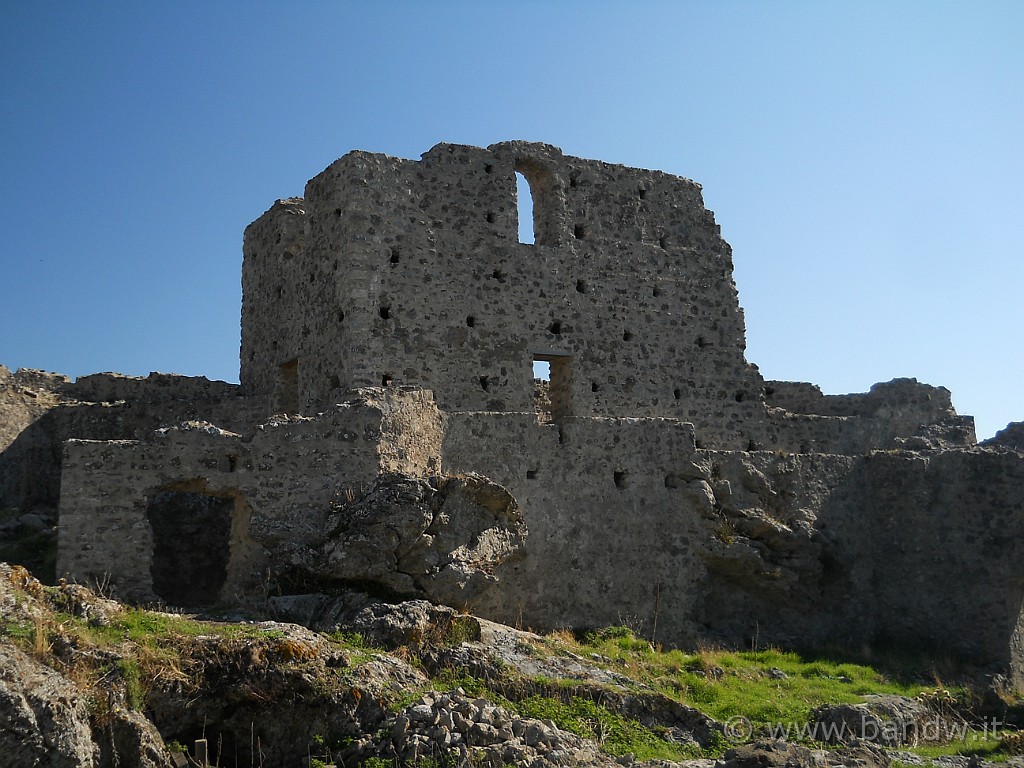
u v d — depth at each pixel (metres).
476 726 16.58
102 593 20.50
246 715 17.42
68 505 21.58
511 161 31.98
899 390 38.28
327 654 18.25
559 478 26.95
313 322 31.25
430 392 26.03
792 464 30.66
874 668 27.11
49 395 34.53
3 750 14.84
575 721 18.67
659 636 27.28
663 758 17.88
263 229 35.69
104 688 16.52
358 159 29.92
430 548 22.52
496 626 22.59
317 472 23.25
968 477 30.52
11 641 16.53
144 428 34.25
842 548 30.69
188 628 18.58
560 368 32.28
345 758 16.53
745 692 22.55
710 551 28.31
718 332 34.19
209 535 26.78
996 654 29.19
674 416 32.84
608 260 32.81
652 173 34.28
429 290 30.08
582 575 26.69
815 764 16.78
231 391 36.38
